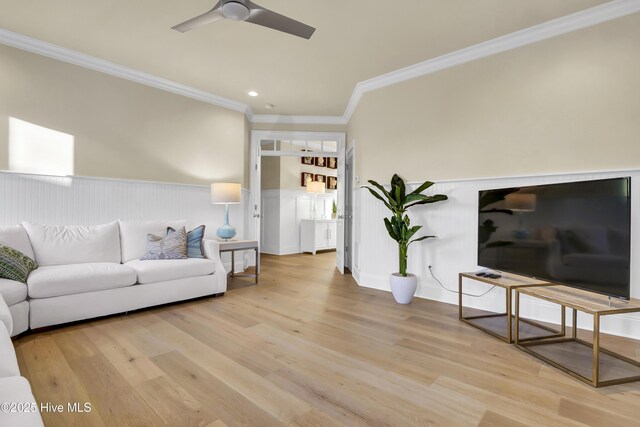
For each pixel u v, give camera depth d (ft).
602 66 8.30
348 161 17.43
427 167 11.37
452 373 6.24
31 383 5.71
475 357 6.93
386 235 12.57
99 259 10.10
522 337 7.93
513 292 9.67
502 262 8.78
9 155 9.95
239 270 16.11
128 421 4.74
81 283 8.41
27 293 7.72
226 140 15.25
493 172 9.96
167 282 10.10
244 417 4.87
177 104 13.64
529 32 9.20
